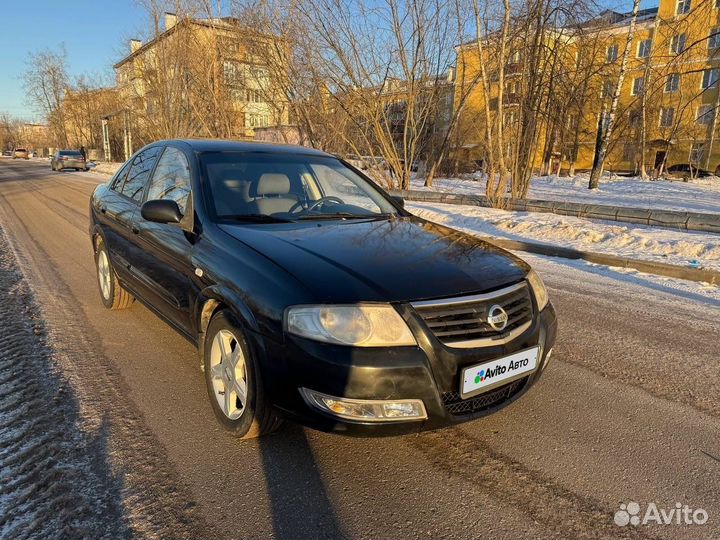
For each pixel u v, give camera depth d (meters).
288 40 15.90
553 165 47.16
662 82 16.38
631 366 3.68
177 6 20.92
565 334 4.32
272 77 17.19
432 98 16.89
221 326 2.66
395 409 2.19
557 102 17.22
